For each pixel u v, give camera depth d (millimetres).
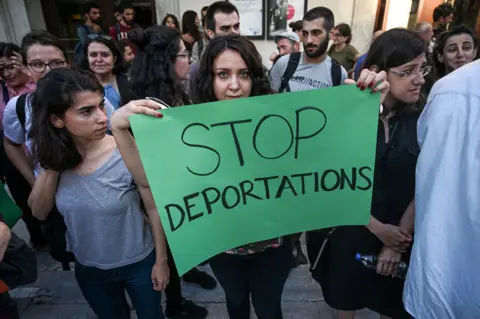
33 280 1561
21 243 1495
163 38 1652
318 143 1098
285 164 1110
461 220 785
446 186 796
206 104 1005
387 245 1340
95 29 5262
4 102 2492
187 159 1048
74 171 1219
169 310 1999
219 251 1169
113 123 1030
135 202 1293
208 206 1113
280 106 1043
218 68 1144
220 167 1081
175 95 1682
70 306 2164
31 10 5711
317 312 2057
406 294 952
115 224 1259
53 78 1090
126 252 1320
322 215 1191
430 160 833
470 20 5281
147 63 1649
